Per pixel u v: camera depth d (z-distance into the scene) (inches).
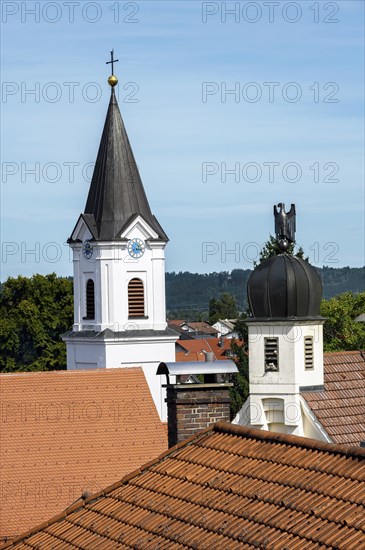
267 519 1301.7
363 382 2176.4
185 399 1765.5
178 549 1320.1
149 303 5541.3
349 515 1235.9
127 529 1429.6
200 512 1389.0
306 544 1218.6
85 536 1467.8
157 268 5551.2
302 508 1293.1
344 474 1326.3
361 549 1161.4
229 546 1280.8
